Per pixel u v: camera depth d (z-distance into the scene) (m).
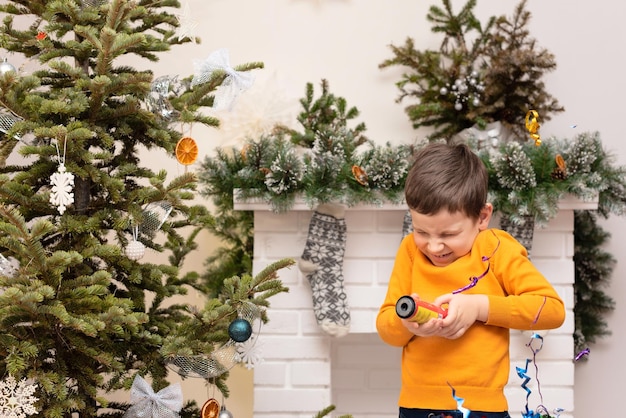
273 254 2.44
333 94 2.67
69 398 1.66
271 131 2.58
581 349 2.71
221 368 1.83
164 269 1.93
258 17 2.87
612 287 2.81
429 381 1.47
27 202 1.72
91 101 1.73
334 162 2.28
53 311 1.53
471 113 2.50
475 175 1.49
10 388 1.57
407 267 1.61
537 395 2.42
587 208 2.35
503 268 1.48
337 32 2.86
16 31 1.88
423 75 2.71
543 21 2.81
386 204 2.36
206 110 2.63
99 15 1.82
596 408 2.81
